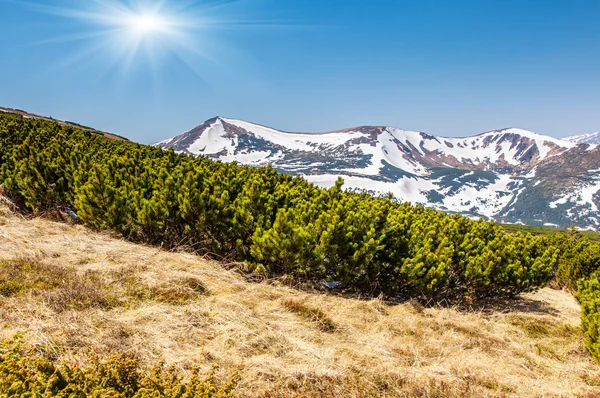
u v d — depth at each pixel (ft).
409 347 16.24
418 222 27.68
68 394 7.33
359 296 22.54
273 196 26.43
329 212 22.66
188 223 24.64
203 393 8.10
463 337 18.56
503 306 26.73
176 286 17.58
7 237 20.49
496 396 13.32
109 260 20.02
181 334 13.91
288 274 22.61
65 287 15.38
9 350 8.54
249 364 12.78
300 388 12.09
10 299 13.82
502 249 25.79
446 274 23.70
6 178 29.55
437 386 13.42
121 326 13.57
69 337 12.12
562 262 35.65
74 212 30.25
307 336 15.69
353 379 12.97
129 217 25.07
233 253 24.44
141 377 8.95
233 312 16.15
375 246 21.62
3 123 45.80
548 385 15.08
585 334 18.39
